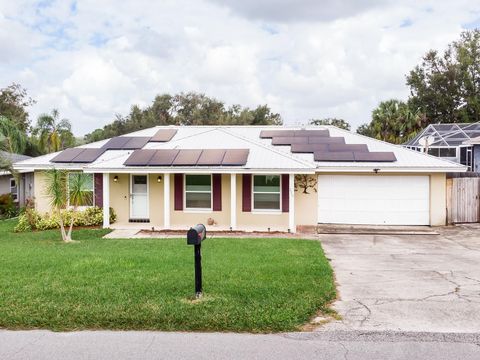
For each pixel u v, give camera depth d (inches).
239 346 215.5
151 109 2331.4
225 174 703.1
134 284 315.0
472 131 1049.5
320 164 698.2
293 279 333.7
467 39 2055.9
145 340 222.5
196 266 283.7
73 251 467.8
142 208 727.1
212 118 2309.3
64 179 575.5
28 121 1879.9
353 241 571.5
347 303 283.3
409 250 505.4
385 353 207.2
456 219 714.2
